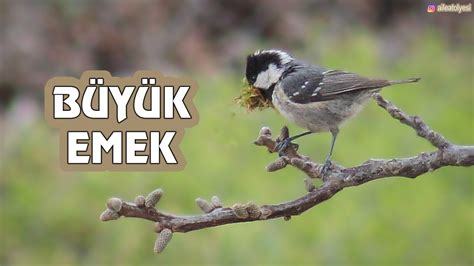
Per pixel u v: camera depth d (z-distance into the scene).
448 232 11.13
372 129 12.76
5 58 17.31
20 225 12.50
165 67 17.16
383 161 5.74
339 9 18.14
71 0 18.28
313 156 12.55
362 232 10.95
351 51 14.61
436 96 13.88
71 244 12.45
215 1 18.70
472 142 12.98
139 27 18.00
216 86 13.70
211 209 5.35
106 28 17.91
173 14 18.31
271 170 5.82
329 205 11.23
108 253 11.93
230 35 18.09
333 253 10.91
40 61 17.50
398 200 11.23
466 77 14.43
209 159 12.26
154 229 5.18
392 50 16.67
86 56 17.73
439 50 14.75
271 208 5.43
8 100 17.19
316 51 15.80
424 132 5.73
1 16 18.02
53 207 12.44
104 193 12.45
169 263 11.62
